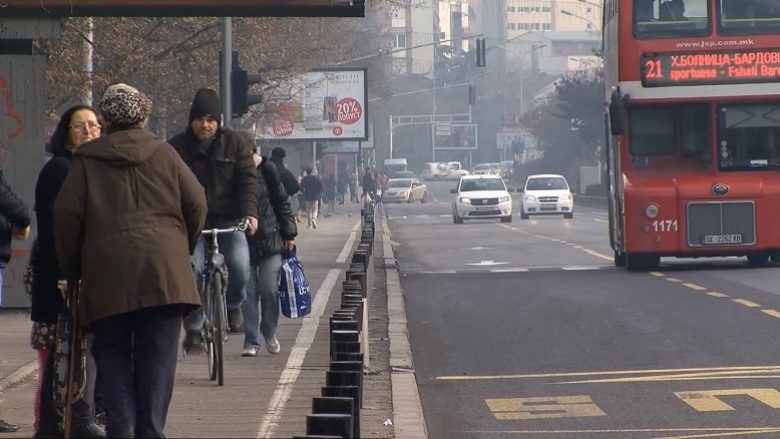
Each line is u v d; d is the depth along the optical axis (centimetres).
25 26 5481
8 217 2909
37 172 5466
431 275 8394
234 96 7762
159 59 9356
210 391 3456
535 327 5225
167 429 2912
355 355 2802
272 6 5538
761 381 3778
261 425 2970
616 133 7812
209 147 3738
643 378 3897
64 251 2356
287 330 4903
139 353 2367
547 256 10119
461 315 5781
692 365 4122
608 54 8462
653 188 7781
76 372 2523
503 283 7469
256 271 4100
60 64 7362
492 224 17612
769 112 7775
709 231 7781
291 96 14100
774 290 6488
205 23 9881
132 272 2309
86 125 2667
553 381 3903
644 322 5234
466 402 3594
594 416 3322
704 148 7862
